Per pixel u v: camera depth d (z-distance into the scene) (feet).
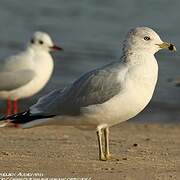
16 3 139.74
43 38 67.82
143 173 37.99
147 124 63.98
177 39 110.42
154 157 43.42
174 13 131.75
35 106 42.52
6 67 66.23
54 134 54.19
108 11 133.08
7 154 43.04
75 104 41.39
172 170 39.04
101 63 95.45
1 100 74.84
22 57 66.69
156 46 41.93
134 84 40.65
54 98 42.37
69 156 42.98
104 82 40.93
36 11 133.18
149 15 129.80
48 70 67.67
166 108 72.59
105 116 41.19
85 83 41.39
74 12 132.57
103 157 41.96
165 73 87.56
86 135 53.72
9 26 120.98
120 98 40.55
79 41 110.01
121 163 40.98
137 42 41.60
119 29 119.55
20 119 41.93
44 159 41.63
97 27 121.19
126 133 56.49
